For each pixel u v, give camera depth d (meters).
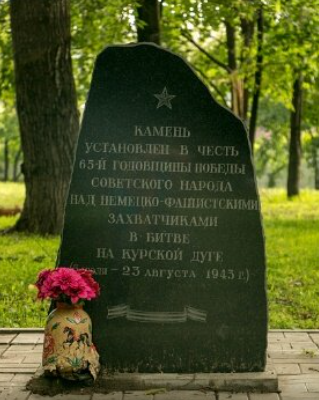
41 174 9.37
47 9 9.04
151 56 4.34
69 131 9.33
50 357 4.10
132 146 4.34
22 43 9.16
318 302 6.04
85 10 11.56
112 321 4.32
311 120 19.70
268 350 4.82
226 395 4.07
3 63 12.82
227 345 4.32
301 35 12.43
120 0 10.89
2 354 4.75
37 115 9.28
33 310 5.75
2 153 38.28
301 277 7.05
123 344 4.32
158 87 4.34
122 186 4.34
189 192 4.34
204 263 4.33
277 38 12.63
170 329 4.32
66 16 9.17
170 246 4.33
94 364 4.15
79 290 4.09
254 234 4.32
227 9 12.05
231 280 4.32
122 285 4.34
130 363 4.32
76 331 4.12
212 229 4.33
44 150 9.32
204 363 4.32
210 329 4.32
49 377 4.13
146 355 4.32
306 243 9.35
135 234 4.34
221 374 4.24
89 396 4.04
